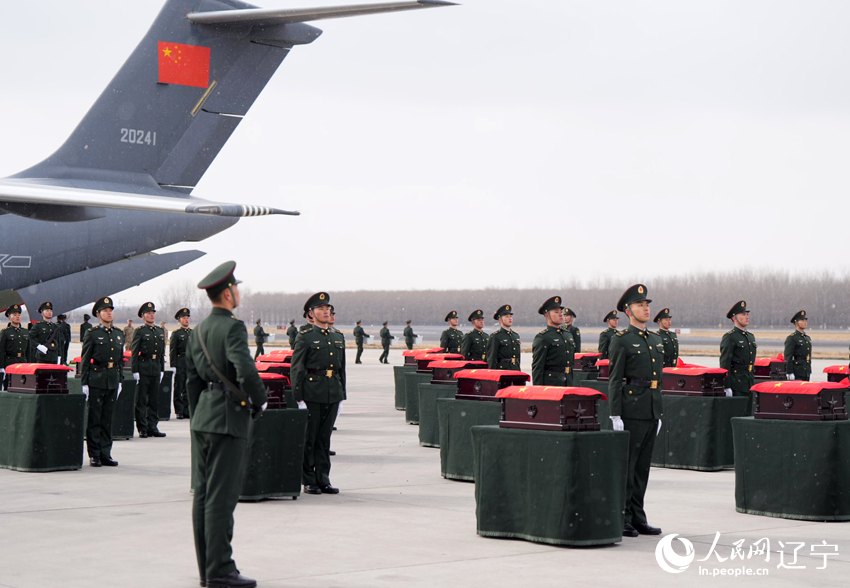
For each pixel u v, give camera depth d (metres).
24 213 12.79
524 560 6.52
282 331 95.94
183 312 17.72
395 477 10.61
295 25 15.95
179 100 15.46
